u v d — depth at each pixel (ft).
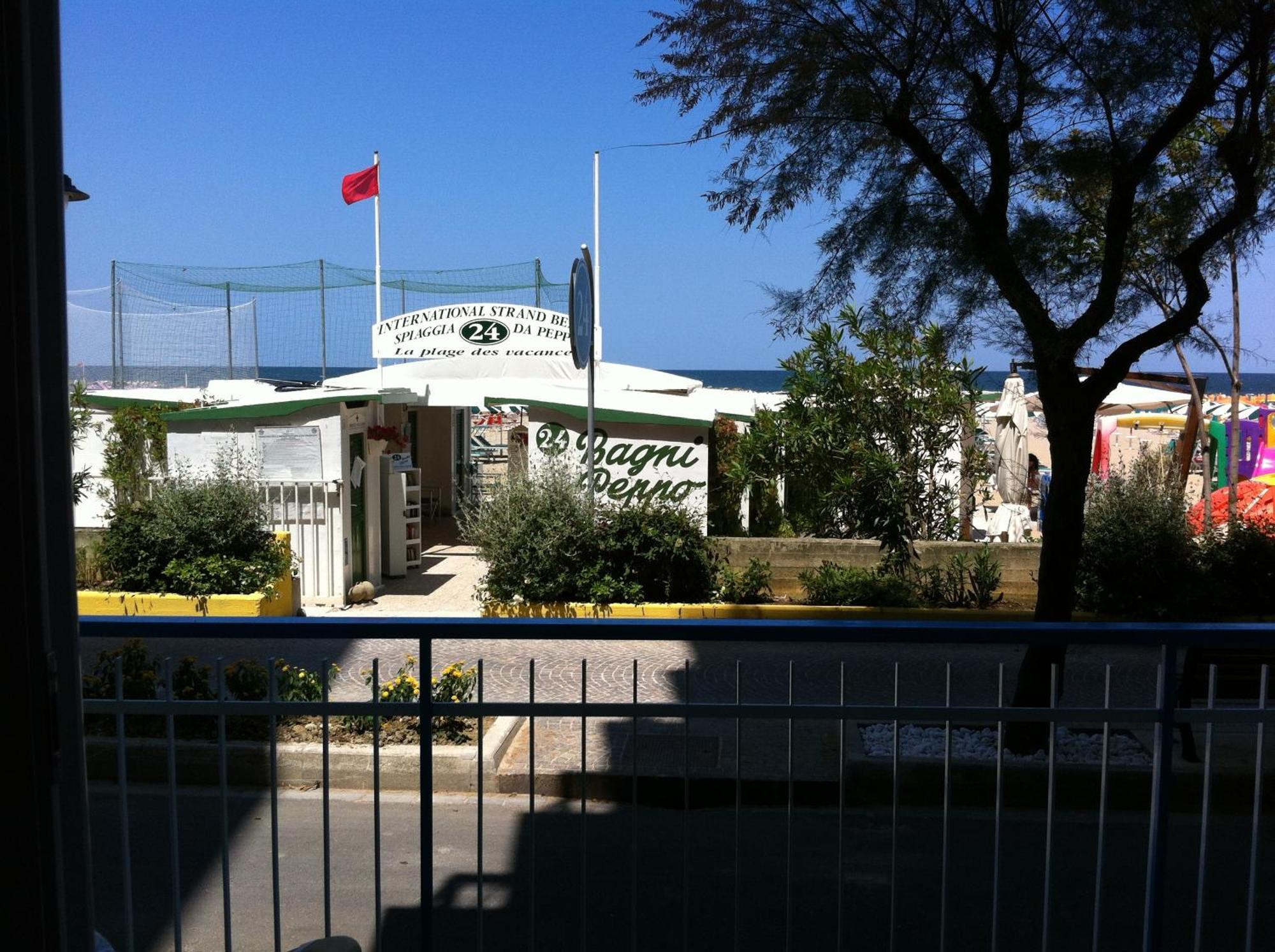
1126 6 24.00
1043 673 22.75
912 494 44.73
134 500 46.62
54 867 4.78
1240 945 15.20
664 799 21.53
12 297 4.60
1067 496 23.80
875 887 16.96
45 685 4.73
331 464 43.60
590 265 41.19
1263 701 10.88
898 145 27.35
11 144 4.57
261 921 15.75
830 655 33.96
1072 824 20.26
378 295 63.93
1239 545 39.04
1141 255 27.40
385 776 21.91
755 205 28.12
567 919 15.61
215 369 69.97
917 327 27.58
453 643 34.81
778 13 26.89
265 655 32.71
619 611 39.42
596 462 48.67
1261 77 23.77
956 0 25.03
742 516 50.29
